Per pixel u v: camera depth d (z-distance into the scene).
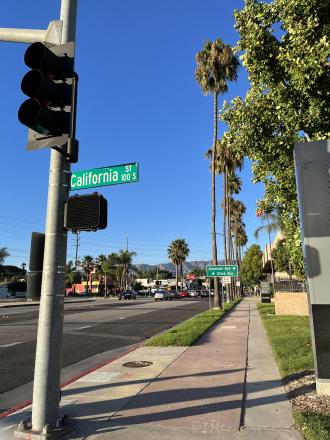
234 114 8.56
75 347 13.51
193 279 136.00
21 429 5.36
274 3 7.90
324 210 6.90
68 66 5.54
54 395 5.46
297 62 7.18
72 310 32.88
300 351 10.45
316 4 7.29
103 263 104.94
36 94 5.22
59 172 5.89
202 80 32.66
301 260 8.70
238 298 60.50
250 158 8.73
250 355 10.73
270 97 8.10
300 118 7.68
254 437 5.16
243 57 8.16
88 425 5.69
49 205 5.82
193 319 21.08
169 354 11.15
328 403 6.27
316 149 7.05
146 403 6.66
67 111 5.49
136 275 136.62
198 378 8.30
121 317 25.36
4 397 7.78
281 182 8.42
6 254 101.31
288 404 6.42
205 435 5.25
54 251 5.69
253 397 6.88
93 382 8.19
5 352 12.37
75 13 6.27
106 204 5.71
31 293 5.70
